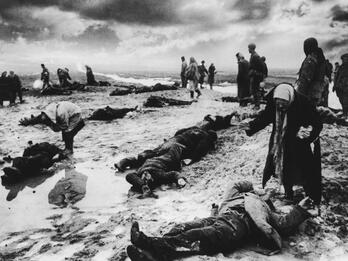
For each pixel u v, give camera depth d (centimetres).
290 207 434
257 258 380
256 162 648
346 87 1188
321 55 523
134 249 345
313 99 523
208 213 503
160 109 1488
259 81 1144
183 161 731
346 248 398
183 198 577
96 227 494
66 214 549
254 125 502
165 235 373
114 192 626
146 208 546
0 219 542
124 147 905
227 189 461
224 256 384
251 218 409
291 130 463
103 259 402
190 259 360
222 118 959
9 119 1364
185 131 780
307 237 421
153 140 964
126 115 1368
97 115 1307
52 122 809
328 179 535
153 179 628
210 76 2428
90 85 2711
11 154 893
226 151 779
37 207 579
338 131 789
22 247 451
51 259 415
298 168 475
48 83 2233
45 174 729
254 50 1138
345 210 477
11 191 649
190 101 1630
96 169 748
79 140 1005
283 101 454
